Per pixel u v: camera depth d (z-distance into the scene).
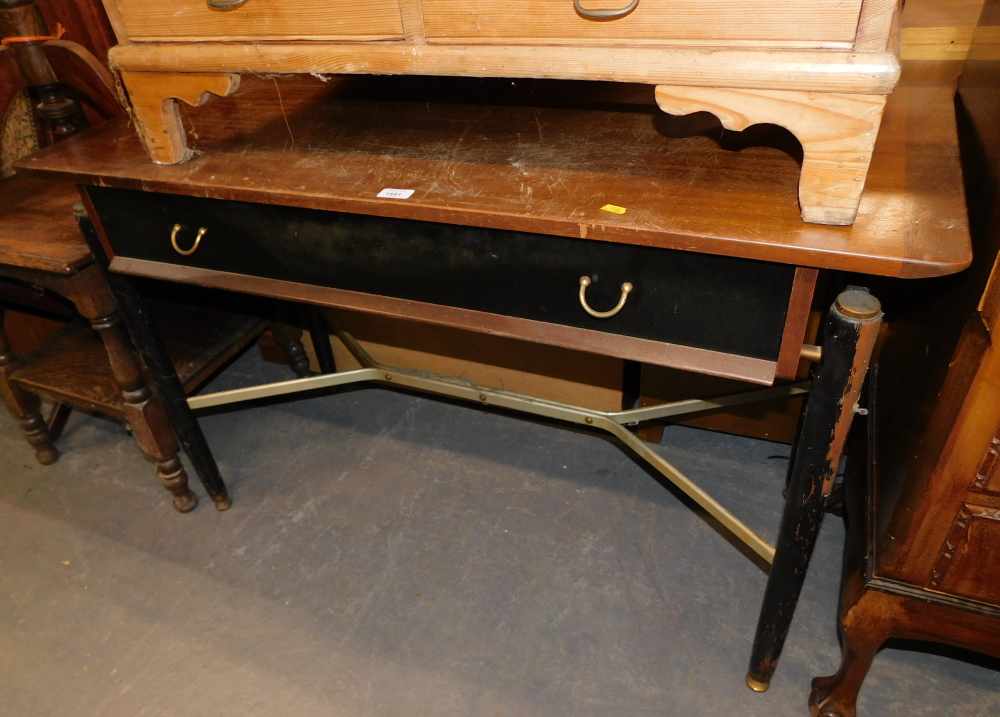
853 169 0.74
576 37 0.79
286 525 1.61
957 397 0.82
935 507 0.90
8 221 1.45
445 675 1.30
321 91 1.28
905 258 0.71
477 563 1.49
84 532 1.64
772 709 1.22
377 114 1.18
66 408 1.84
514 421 1.84
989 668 1.26
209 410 1.94
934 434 0.88
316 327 1.89
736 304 0.84
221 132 1.16
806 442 0.91
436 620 1.39
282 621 1.42
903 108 1.06
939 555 0.94
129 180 1.06
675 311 0.88
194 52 0.96
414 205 0.89
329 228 1.02
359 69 0.90
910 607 1.00
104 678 1.35
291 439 1.84
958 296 0.91
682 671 1.28
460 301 1.00
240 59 0.94
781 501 1.59
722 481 1.65
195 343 1.66
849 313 0.78
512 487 1.66
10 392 1.69
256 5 0.90
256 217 1.06
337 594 1.46
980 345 0.77
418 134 1.09
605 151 0.99
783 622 1.12
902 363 1.18
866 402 1.41
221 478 1.63
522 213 0.85
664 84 0.78
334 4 0.87
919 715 1.20
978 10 1.13
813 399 0.87
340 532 1.58
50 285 1.37
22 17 1.48
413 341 1.85
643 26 0.76
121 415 1.54
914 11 1.16
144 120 1.04
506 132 1.07
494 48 0.83
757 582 1.42
